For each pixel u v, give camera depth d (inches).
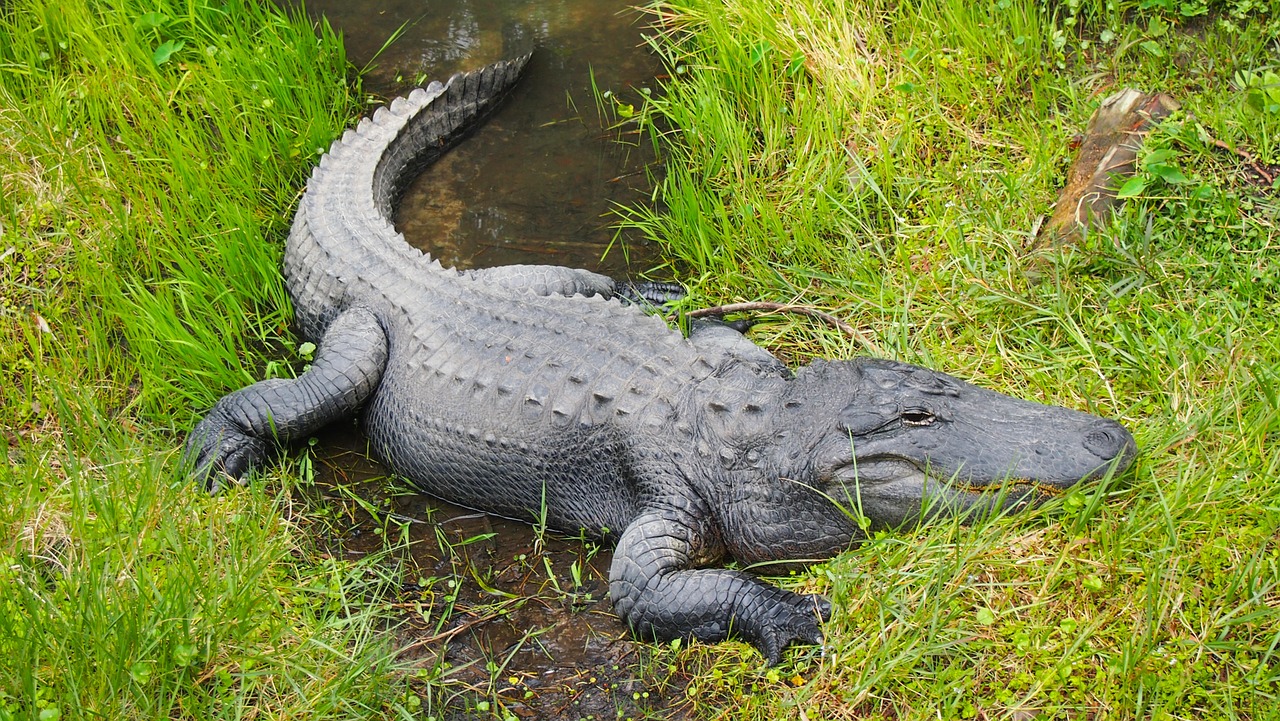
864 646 157.6
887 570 165.9
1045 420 170.4
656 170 265.7
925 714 148.9
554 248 247.1
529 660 170.1
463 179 267.4
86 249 229.0
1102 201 220.7
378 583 178.7
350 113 285.3
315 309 225.3
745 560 179.3
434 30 312.3
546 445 187.5
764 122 260.8
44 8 274.5
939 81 258.7
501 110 285.6
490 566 187.3
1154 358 190.5
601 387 185.2
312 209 236.7
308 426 204.7
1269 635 149.2
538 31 309.7
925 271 222.8
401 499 201.9
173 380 215.3
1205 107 232.8
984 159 243.1
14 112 253.3
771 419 175.6
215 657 158.2
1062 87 253.6
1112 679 147.6
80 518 175.6
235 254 234.8
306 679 159.6
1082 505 164.4
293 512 195.2
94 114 257.1
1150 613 148.9
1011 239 223.5
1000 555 164.1
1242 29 255.4
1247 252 205.9
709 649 166.9
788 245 233.0
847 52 265.0
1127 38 255.3
